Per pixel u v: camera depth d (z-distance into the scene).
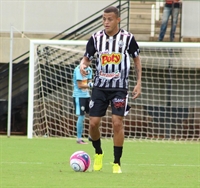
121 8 59.31
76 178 22.41
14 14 58.50
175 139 52.19
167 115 54.91
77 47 53.16
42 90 50.62
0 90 55.91
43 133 52.41
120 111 24.34
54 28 58.81
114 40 24.47
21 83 56.00
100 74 24.56
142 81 54.44
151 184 21.25
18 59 56.34
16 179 21.98
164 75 54.12
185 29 56.69
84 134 53.03
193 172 26.11
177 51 52.84
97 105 24.59
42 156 32.47
